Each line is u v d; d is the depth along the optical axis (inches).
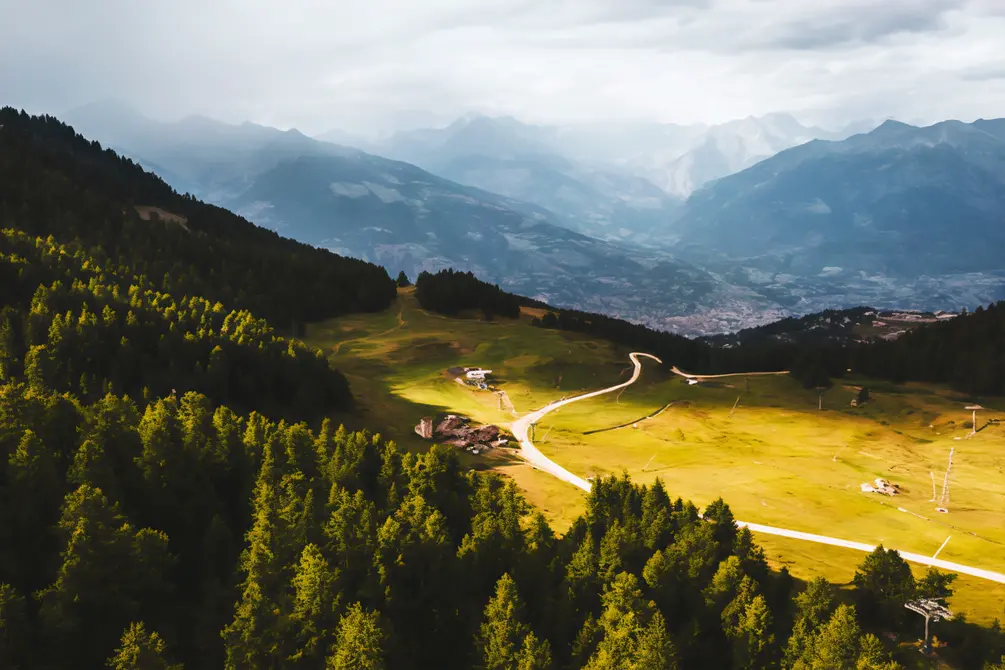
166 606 3024.1
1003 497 5516.7
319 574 2947.8
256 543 3093.0
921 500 5433.1
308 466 4212.6
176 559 3090.6
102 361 5393.7
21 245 7253.9
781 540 4443.9
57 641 2647.6
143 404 4997.5
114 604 2800.2
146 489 3449.8
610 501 4158.5
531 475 5565.9
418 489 4050.2
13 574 2834.6
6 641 2524.6
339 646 2790.4
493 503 4082.2
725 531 3818.9
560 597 3353.8
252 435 4188.0
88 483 3117.6
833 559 4124.0
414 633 3154.5
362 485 4158.5
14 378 4746.6
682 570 3403.1
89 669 2684.5
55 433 3649.1
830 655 2723.9
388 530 3267.7
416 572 3270.2
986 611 3447.3
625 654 2847.0
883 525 4830.2
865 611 3233.3
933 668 2849.4
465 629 3191.4
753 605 2994.6
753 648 2940.5
